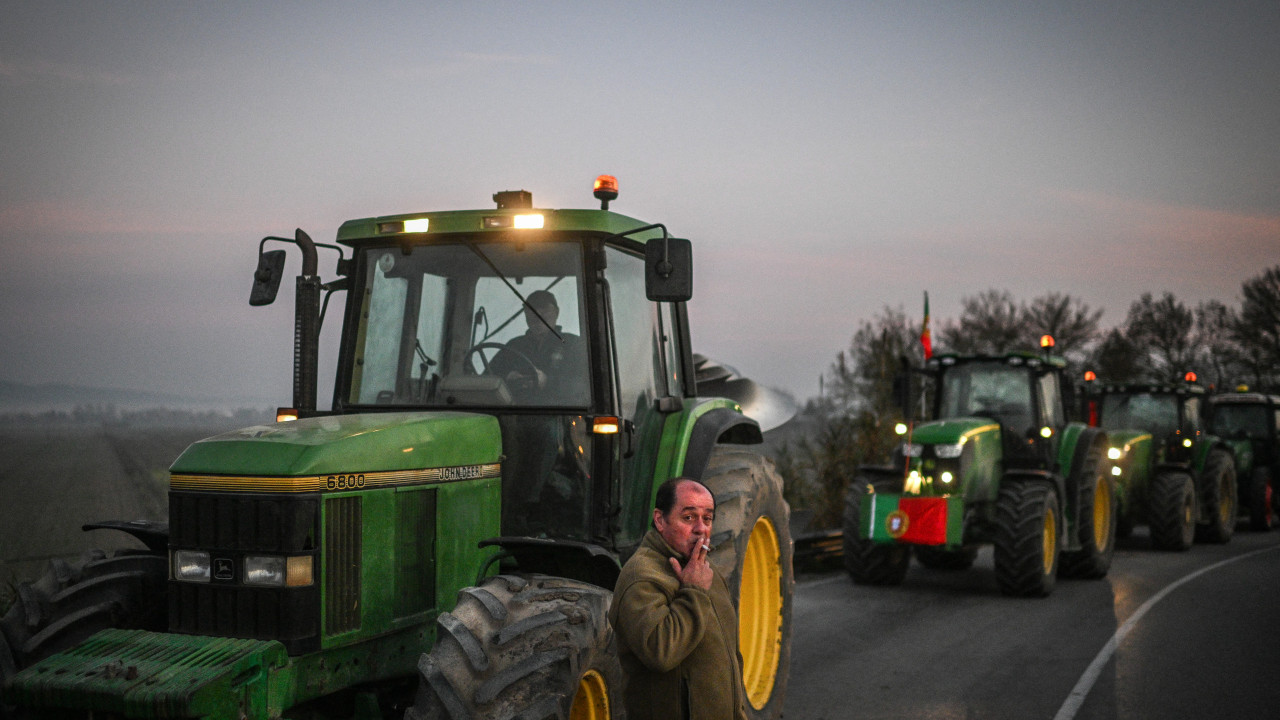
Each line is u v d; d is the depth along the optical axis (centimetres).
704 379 856
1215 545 1441
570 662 311
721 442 568
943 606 888
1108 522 1099
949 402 1057
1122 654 694
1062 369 1072
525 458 411
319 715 355
